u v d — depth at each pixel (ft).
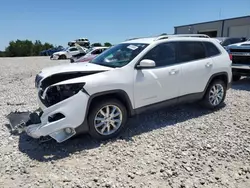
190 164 10.54
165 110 17.85
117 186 9.04
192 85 15.97
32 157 11.19
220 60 17.44
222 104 19.47
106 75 12.60
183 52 15.69
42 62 78.95
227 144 12.45
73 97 11.66
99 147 12.16
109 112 12.89
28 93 25.20
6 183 9.27
